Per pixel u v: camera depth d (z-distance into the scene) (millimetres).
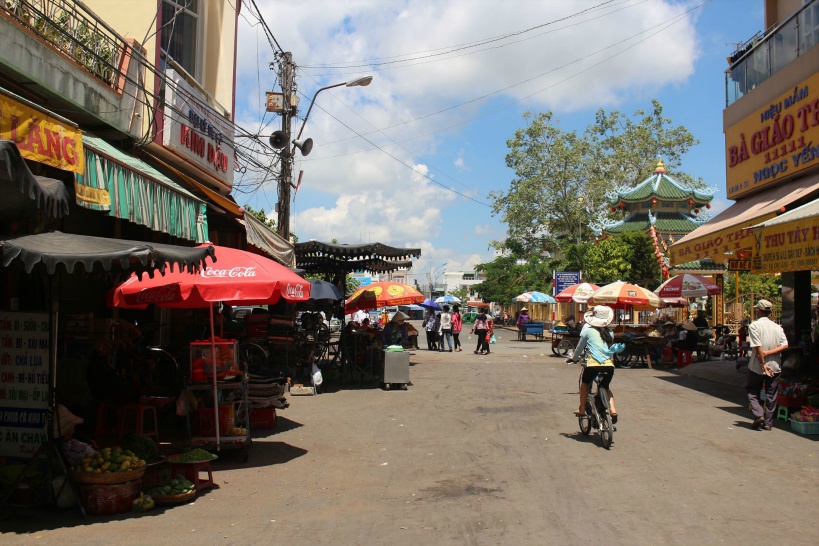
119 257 5742
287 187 18438
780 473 7754
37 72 8352
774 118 15109
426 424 11188
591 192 51375
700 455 8719
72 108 9445
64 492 6457
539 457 8641
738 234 14320
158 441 9125
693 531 5688
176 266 8750
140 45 11188
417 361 24125
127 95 10867
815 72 13305
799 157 13961
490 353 28328
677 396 14594
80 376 9734
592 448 9172
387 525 5926
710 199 42094
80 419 6941
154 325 13227
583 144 51781
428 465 8266
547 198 52000
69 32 9438
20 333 6824
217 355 8711
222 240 16469
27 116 6840
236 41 16500
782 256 11930
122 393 8836
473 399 14188
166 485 6750
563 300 28547
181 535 5684
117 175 8508
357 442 9758
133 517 6242
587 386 9641
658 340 21797
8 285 8664
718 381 17484
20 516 6246
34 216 6980
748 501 6605
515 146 51938
